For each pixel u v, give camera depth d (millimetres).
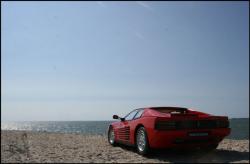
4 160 7070
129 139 8234
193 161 6781
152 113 7434
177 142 6922
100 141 10836
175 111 8508
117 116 9406
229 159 6945
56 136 13211
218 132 7230
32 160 7035
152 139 6961
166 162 6699
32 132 16797
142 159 7082
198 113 8273
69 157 7410
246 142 10164
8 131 18188
